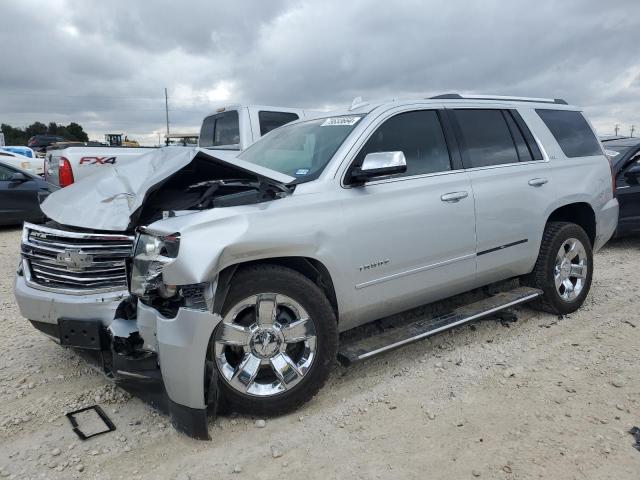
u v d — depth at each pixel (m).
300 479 2.73
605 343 4.33
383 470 2.78
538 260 4.76
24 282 3.80
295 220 3.24
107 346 3.50
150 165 4.14
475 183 4.20
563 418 3.22
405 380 3.75
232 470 2.82
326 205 3.39
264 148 4.45
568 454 2.86
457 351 4.21
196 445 3.04
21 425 3.30
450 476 2.72
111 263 3.56
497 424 3.17
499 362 4.00
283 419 3.29
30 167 19.17
